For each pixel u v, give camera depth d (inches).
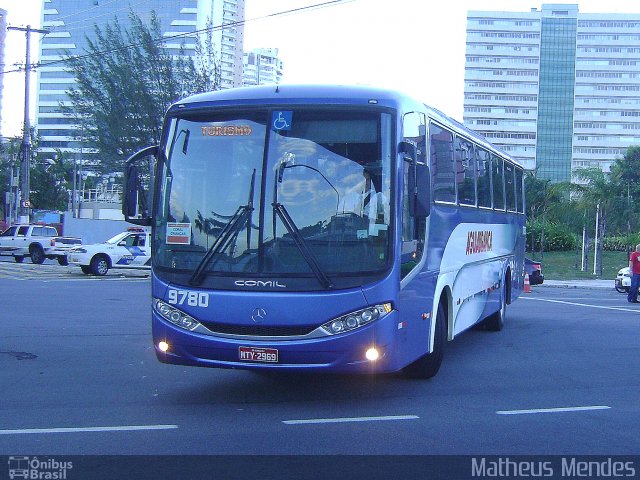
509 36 5516.7
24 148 1658.5
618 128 5428.2
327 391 360.5
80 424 291.1
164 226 320.5
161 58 1539.1
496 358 472.7
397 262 307.3
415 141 339.3
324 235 301.4
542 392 369.4
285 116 313.9
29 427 285.9
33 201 2938.0
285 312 296.7
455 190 424.5
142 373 396.8
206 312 305.4
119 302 745.0
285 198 305.4
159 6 5059.1
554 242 2128.4
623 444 277.1
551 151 5477.4
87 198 2928.2
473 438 281.6
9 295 788.6
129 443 266.5
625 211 2098.9
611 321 690.8
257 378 387.2
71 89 1894.7
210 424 294.4
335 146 309.6
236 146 315.3
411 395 355.6
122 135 1515.7
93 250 1118.4
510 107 5516.7
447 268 404.5
